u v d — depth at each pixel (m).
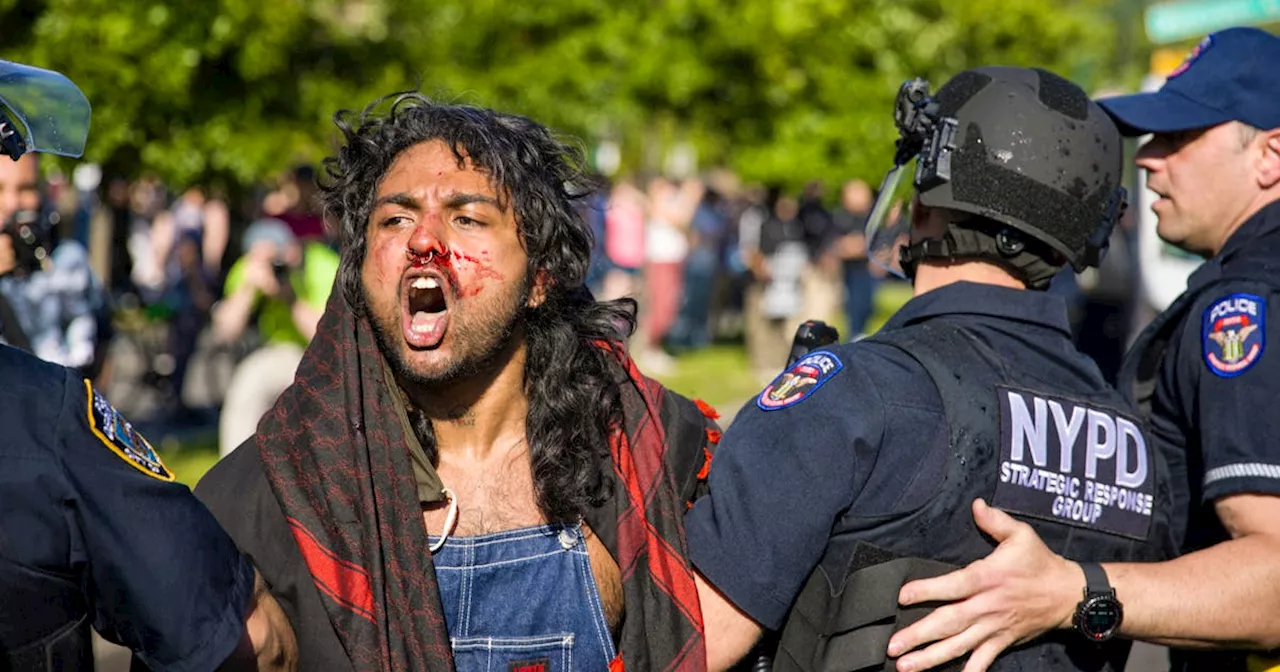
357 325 4.12
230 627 3.54
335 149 4.57
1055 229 4.23
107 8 12.67
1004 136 4.23
